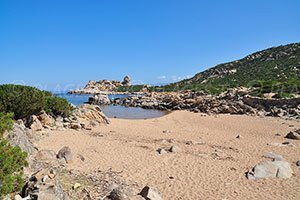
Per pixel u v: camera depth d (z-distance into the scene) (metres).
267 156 12.68
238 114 31.42
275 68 83.19
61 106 21.30
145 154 12.96
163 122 26.09
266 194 8.58
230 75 90.38
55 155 11.09
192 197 8.36
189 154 13.05
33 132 14.98
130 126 22.84
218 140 16.86
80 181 8.69
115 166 11.08
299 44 105.31
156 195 7.90
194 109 37.34
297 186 9.17
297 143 15.86
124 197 7.54
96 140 15.63
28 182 6.88
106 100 56.84
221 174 10.36
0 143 7.07
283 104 32.22
